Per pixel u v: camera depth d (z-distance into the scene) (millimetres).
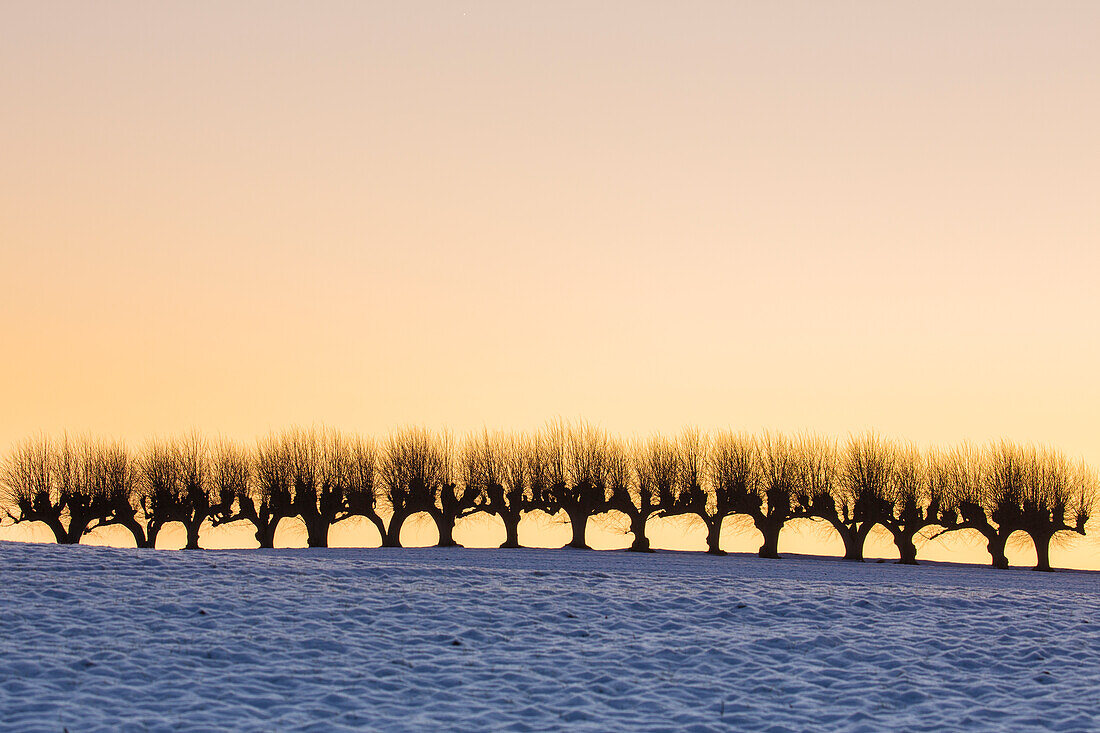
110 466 94000
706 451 100250
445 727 21203
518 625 30344
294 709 21922
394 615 30609
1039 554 92938
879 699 24188
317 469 97062
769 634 30266
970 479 95375
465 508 99500
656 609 33500
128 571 35594
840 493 97062
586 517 99375
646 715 22719
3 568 34594
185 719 20859
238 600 31094
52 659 24141
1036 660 27922
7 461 93125
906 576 67562
